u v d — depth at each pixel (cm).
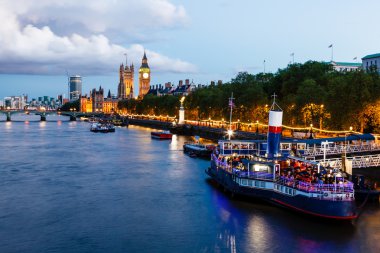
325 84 15875
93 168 10369
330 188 5772
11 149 14475
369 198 6519
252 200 6988
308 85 14438
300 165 6938
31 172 9781
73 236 5434
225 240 5262
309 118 13588
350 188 5778
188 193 7612
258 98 16650
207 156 12381
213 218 6094
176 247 5075
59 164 11019
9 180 8812
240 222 5878
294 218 5972
